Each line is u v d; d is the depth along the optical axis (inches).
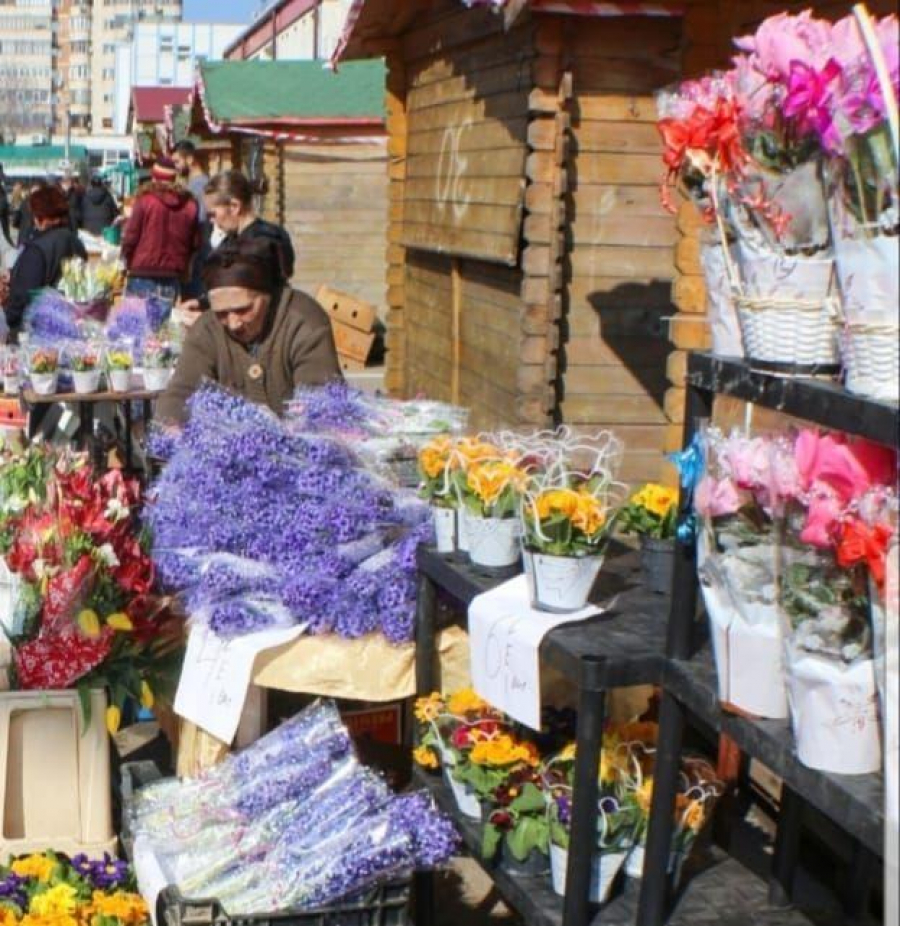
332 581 144.4
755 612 92.7
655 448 242.7
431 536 145.9
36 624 152.9
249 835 128.6
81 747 153.3
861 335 81.7
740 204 91.0
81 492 156.9
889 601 77.7
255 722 151.6
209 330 176.6
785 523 87.6
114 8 3998.5
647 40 231.6
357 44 318.7
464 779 127.8
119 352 291.1
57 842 152.3
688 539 103.3
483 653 122.1
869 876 115.6
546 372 235.8
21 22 4015.8
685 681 103.4
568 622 116.3
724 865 123.2
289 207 546.9
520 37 236.5
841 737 86.4
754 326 90.7
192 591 149.6
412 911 137.9
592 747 109.0
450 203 280.7
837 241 83.4
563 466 127.2
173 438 164.9
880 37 79.4
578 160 235.0
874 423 80.7
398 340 333.4
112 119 3973.9
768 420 103.6
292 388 176.2
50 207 345.7
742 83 88.4
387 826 122.5
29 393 286.5
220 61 568.4
